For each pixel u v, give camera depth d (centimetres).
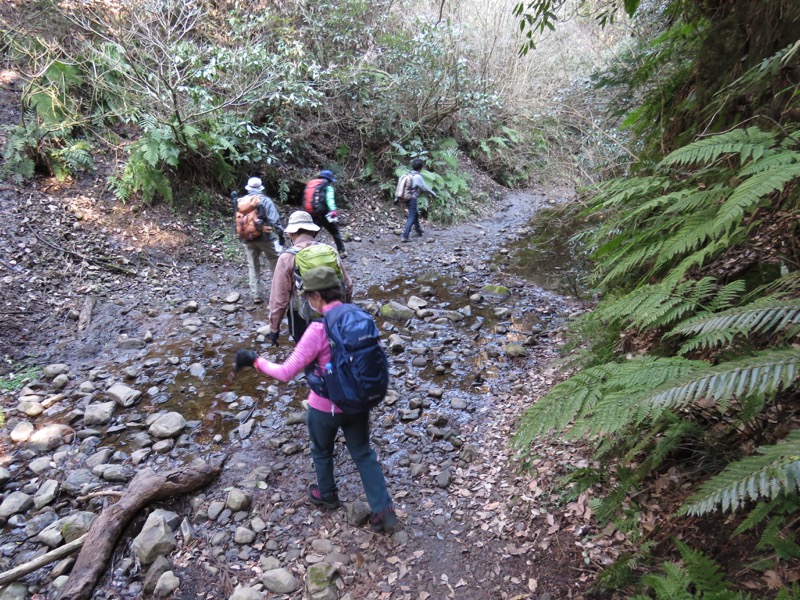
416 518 298
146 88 711
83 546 274
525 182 1338
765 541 181
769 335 244
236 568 270
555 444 325
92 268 612
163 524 286
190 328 546
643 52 545
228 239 767
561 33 1264
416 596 249
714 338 211
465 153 1336
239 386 446
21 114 681
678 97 428
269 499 315
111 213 692
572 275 701
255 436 379
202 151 785
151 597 256
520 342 508
